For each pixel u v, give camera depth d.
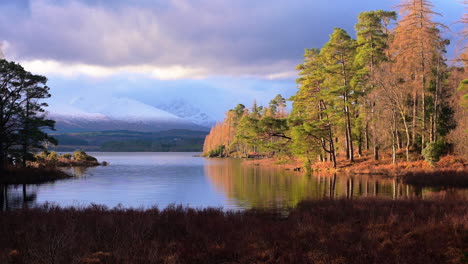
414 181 33.28
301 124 52.47
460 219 13.12
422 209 16.11
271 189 32.88
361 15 52.56
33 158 45.41
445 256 10.03
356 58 51.56
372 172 43.44
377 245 10.86
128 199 28.22
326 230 12.95
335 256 9.95
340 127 54.62
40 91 43.62
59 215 15.35
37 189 35.12
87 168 70.75
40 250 10.20
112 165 85.12
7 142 42.66
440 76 45.91
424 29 43.94
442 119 49.25
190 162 102.75
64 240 10.80
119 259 9.73
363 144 60.50
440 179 32.31
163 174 55.16
